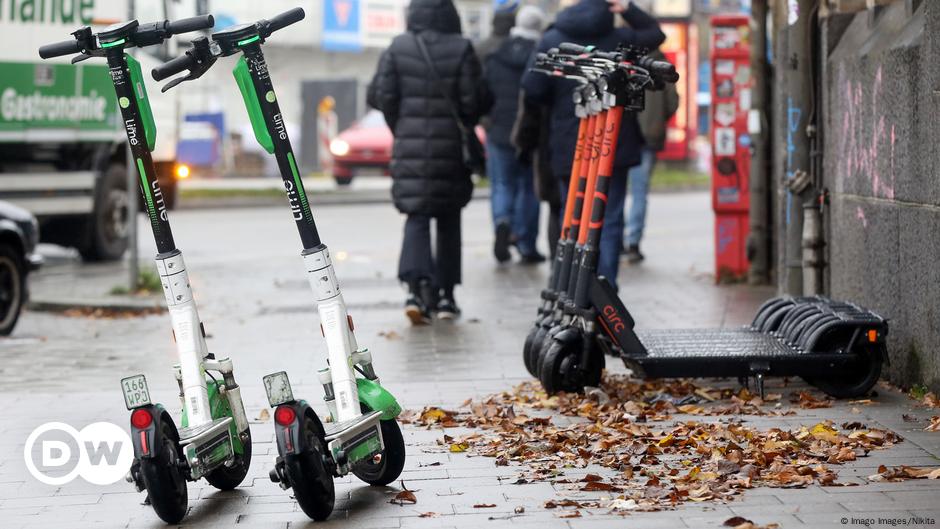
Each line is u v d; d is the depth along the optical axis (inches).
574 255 342.0
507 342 439.8
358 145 1293.1
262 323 505.0
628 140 438.0
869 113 358.9
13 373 420.5
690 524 227.5
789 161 424.5
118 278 690.8
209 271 675.4
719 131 567.5
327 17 1541.6
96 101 765.9
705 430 292.4
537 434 297.0
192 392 248.2
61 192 746.2
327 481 238.8
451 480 263.4
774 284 560.1
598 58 336.2
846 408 317.1
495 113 641.6
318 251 250.1
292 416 235.0
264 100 243.3
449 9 487.8
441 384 364.5
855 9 398.0
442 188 481.7
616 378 354.6
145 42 242.1
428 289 487.8
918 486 247.8
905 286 334.0
